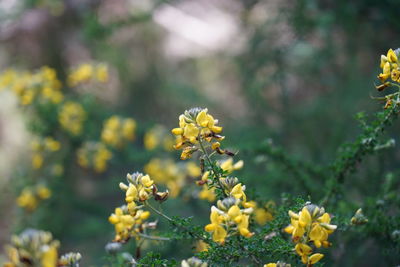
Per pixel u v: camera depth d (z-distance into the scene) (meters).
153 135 4.28
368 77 4.27
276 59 4.35
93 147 4.21
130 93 6.58
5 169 5.64
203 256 1.62
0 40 6.15
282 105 4.51
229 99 6.13
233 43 5.17
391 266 2.24
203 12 6.29
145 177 1.73
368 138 1.95
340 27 4.50
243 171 3.17
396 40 4.24
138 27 6.48
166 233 1.83
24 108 4.24
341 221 1.90
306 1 4.04
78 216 4.77
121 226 1.86
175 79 6.71
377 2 3.95
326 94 4.46
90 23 5.05
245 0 4.89
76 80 4.38
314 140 4.08
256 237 1.67
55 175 4.42
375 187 2.78
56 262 1.32
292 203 1.98
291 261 1.74
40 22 5.89
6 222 5.20
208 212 3.49
